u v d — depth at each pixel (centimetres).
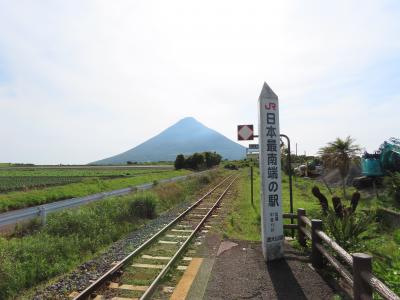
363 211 1328
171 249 906
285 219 1272
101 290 629
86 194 2438
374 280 407
